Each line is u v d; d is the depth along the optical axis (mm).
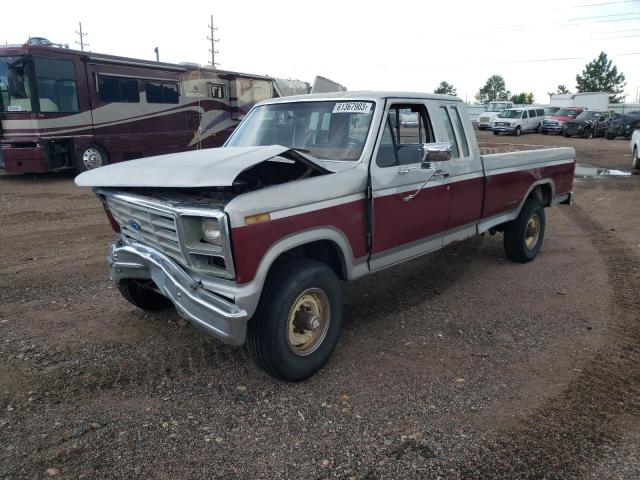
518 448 2926
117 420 3180
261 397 3453
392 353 4094
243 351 4082
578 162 18797
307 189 3469
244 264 3092
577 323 4660
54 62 13383
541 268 6332
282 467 2785
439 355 4055
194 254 3268
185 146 17562
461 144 5172
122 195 3799
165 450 2910
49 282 5688
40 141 13289
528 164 6168
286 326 3418
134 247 3812
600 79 81562
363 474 2729
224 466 2789
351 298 5309
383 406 3354
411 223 4469
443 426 3133
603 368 3840
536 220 6566
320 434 3066
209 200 3299
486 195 5461
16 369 3766
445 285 5715
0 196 11586
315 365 3668
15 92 13070
